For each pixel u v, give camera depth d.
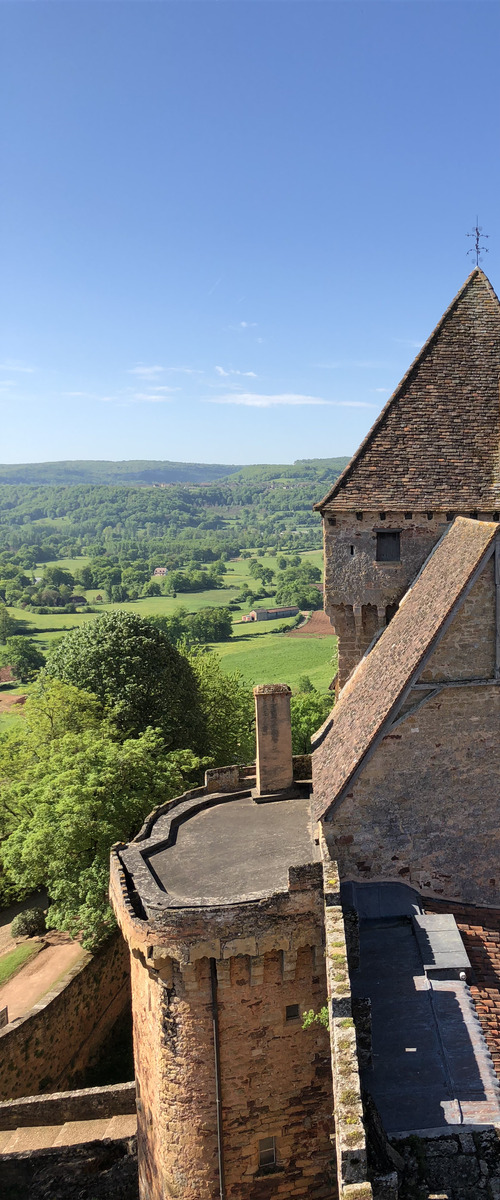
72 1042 34.25
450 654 19.64
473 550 20.88
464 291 29.12
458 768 19.77
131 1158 26.25
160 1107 19.38
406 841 19.77
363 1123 11.85
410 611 23.92
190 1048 18.59
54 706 46.25
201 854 21.22
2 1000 34.62
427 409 27.48
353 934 17.52
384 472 26.83
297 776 27.08
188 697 53.47
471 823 19.92
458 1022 15.45
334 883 17.48
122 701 48.78
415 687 19.52
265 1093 19.02
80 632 54.03
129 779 39.03
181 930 17.67
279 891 18.12
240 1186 19.25
